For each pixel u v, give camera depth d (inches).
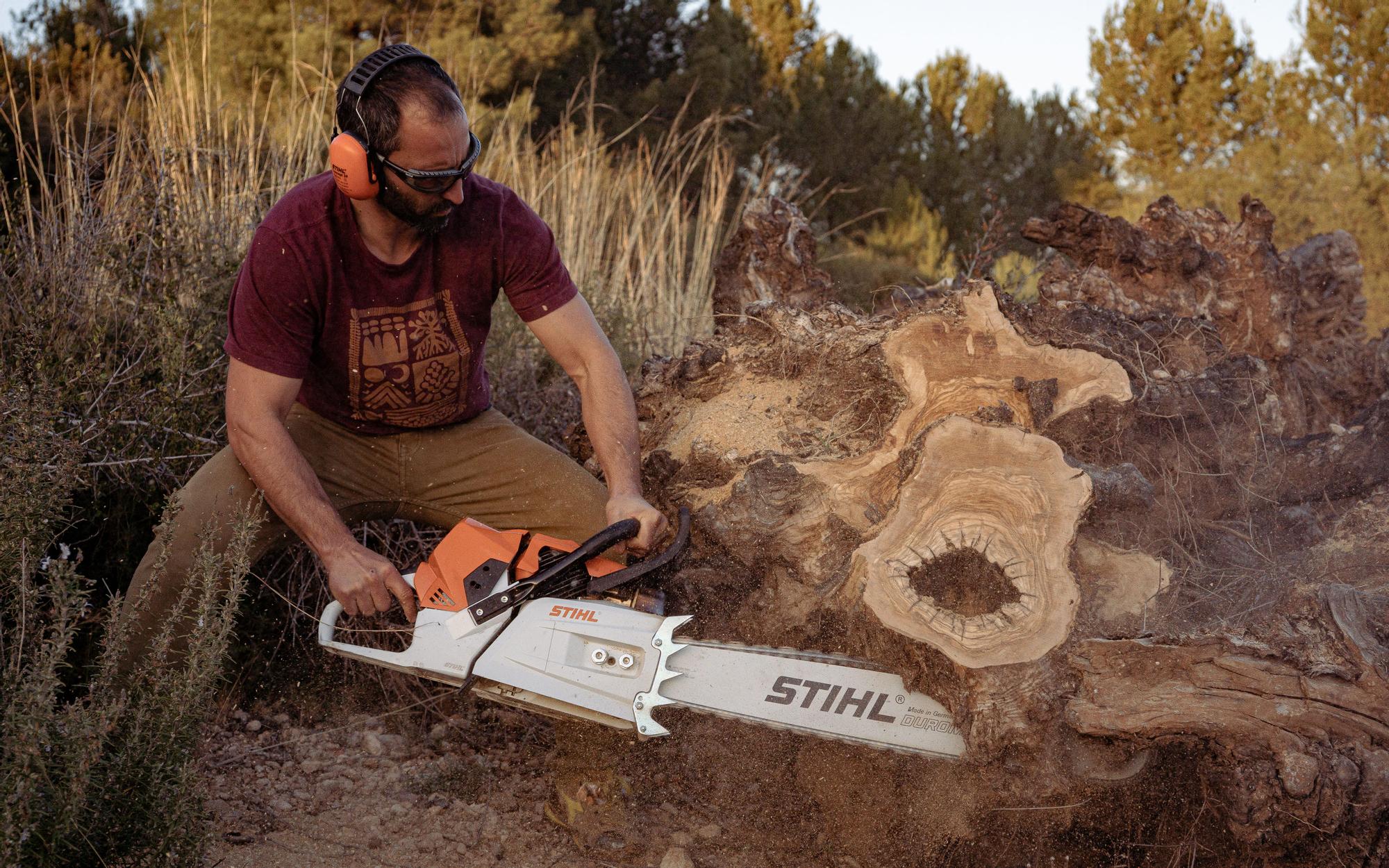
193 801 63.8
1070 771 74.8
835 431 94.7
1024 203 550.6
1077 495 75.2
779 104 470.9
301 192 81.3
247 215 140.6
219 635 66.6
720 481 95.3
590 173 205.8
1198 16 579.5
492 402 136.4
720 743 90.1
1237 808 71.9
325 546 79.8
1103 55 605.6
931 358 86.8
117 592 80.6
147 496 104.1
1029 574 73.5
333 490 92.5
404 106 73.6
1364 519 95.9
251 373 81.2
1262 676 71.9
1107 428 87.4
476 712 109.5
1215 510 98.1
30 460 76.9
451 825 87.7
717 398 106.7
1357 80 524.1
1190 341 109.3
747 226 125.6
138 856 61.6
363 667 110.2
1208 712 71.8
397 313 85.9
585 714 78.3
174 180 134.2
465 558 79.1
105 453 101.7
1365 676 72.2
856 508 83.8
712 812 92.1
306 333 83.0
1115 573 81.8
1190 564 92.2
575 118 372.5
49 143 164.4
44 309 110.7
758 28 567.5
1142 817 82.7
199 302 120.8
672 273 204.2
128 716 65.4
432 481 94.2
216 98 180.5
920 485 76.7
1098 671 72.7
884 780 84.1
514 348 141.3
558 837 88.0
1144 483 83.9
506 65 307.9
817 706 77.8
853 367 94.6
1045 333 94.7
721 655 77.3
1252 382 101.2
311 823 85.5
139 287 120.7
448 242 85.2
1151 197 549.6
